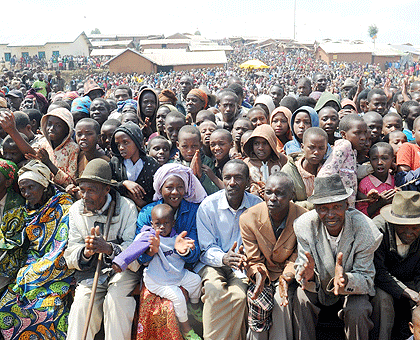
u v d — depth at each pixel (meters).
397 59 76.94
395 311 4.41
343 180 4.74
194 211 4.82
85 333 4.02
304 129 5.94
